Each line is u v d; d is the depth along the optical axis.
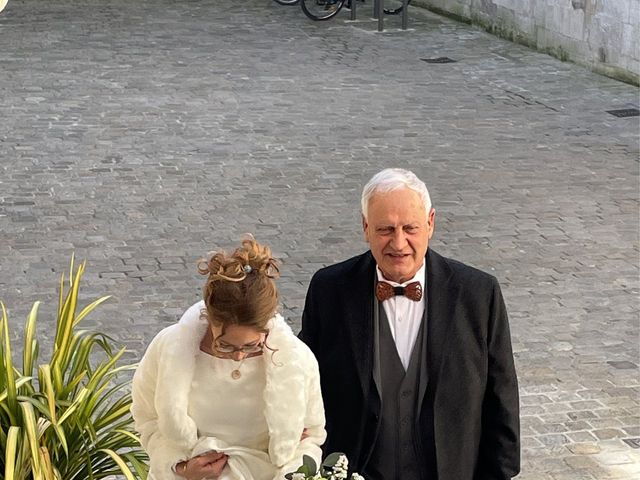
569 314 6.45
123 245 7.42
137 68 12.85
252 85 12.05
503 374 3.05
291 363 2.75
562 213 8.13
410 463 3.03
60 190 8.52
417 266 2.95
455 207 8.24
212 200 8.35
